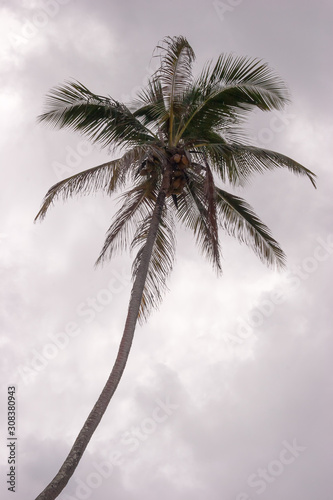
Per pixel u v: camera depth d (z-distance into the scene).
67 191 16.14
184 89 15.95
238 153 15.70
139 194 16.05
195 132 16.17
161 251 15.69
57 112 15.69
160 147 15.34
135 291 13.63
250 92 15.34
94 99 15.52
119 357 12.74
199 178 15.58
